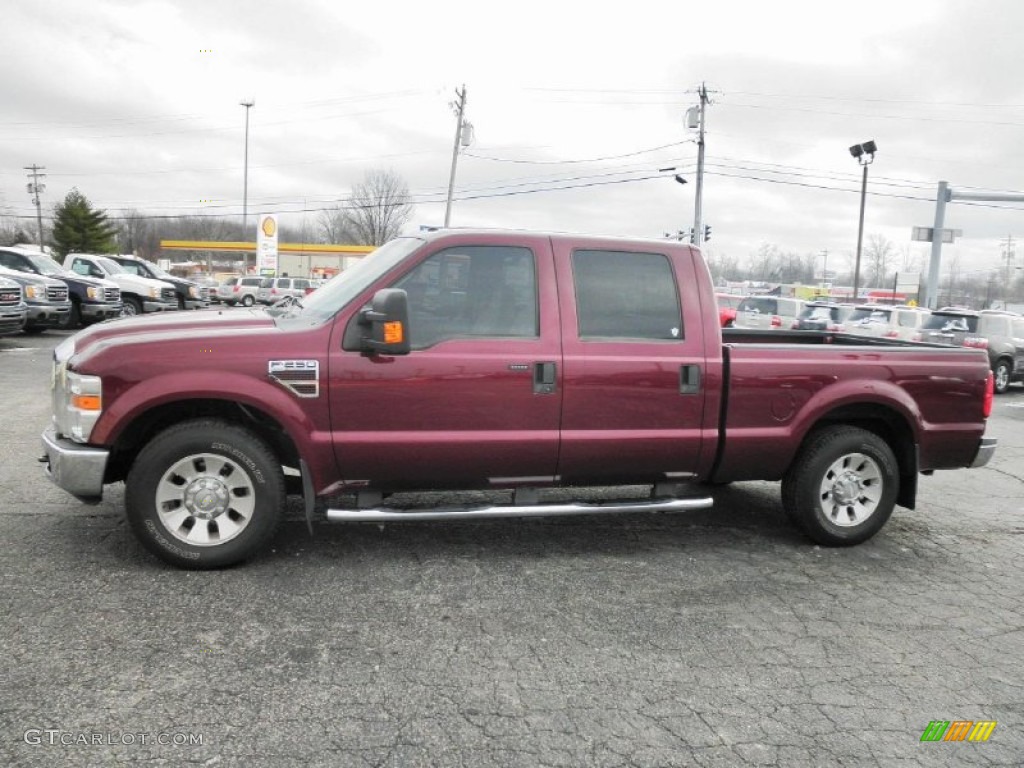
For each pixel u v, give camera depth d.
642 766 2.76
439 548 4.88
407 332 4.17
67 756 2.66
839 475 5.16
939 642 3.86
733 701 3.22
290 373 4.20
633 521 5.65
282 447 4.54
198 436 4.16
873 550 5.26
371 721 2.96
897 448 5.43
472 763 2.73
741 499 6.39
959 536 5.70
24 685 3.09
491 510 4.53
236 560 4.31
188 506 4.24
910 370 5.18
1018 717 3.19
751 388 4.85
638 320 4.73
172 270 75.56
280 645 3.51
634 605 4.14
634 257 4.77
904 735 3.02
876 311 20.52
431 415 4.37
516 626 3.82
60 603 3.83
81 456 4.08
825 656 3.65
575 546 5.05
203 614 3.78
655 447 4.73
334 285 4.92
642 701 3.19
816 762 2.83
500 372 4.43
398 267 4.40
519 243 4.58
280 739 2.82
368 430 4.31
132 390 4.08
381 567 4.51
